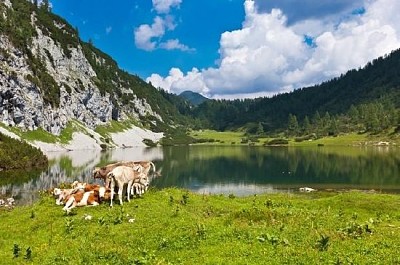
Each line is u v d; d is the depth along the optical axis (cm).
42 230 2145
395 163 11575
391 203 3041
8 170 8812
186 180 8656
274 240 1636
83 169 9581
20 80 18400
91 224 2138
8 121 17262
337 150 18738
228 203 2994
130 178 2652
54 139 19362
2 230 2273
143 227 1994
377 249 1517
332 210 2830
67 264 1562
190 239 1722
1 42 19475
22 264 1653
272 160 13775
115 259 1555
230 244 1612
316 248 1534
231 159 14438
